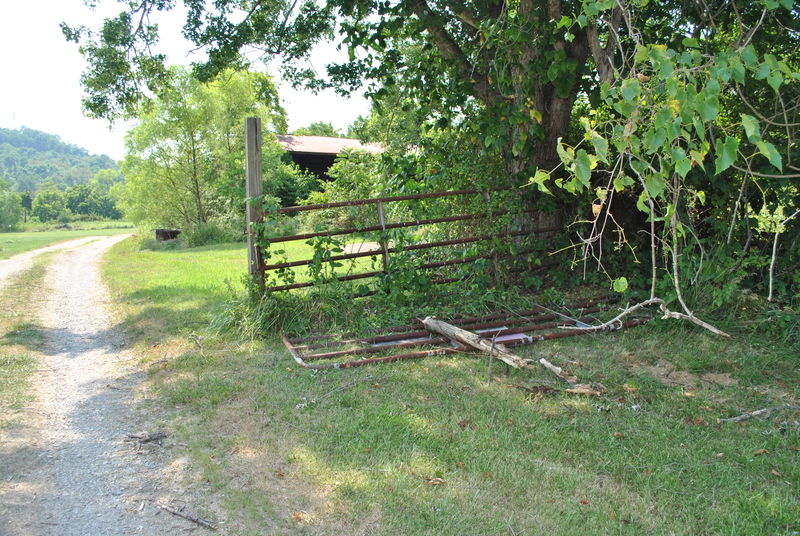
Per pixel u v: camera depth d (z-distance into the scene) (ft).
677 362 17.08
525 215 25.66
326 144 121.60
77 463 11.71
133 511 9.97
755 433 12.70
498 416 13.47
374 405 14.17
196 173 104.58
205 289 32.65
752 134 7.82
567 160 8.92
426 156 27.89
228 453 11.96
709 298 20.76
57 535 9.25
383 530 9.29
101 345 21.47
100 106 36.81
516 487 10.53
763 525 9.41
